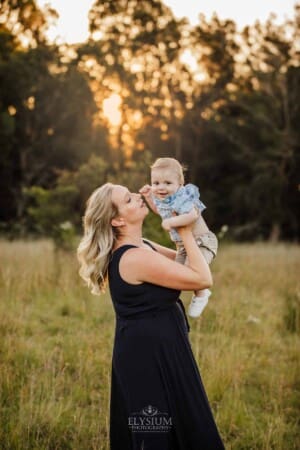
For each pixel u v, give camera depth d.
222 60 30.89
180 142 31.62
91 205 2.83
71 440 3.82
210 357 4.96
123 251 2.75
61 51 29.81
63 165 29.70
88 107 30.05
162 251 3.14
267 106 28.64
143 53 32.12
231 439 3.93
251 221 28.98
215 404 4.38
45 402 4.09
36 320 6.39
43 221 15.95
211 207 29.73
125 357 2.72
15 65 28.03
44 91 29.25
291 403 4.50
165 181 3.12
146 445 2.68
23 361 4.95
